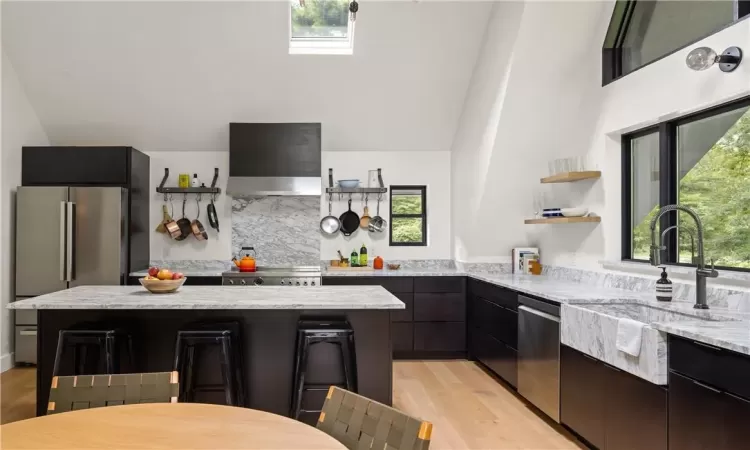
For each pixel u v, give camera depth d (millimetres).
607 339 2604
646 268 3328
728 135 2855
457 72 5031
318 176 5352
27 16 4469
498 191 4809
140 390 1679
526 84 4094
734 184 2816
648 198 3613
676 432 2098
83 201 4852
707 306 2668
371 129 5566
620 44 3773
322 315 3172
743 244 2758
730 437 1788
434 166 5824
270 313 3195
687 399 2031
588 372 2830
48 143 5457
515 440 3047
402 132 5621
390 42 4738
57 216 4797
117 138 5496
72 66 4852
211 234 5660
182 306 2801
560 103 4195
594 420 2768
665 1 3365
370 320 3166
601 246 3881
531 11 3746
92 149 5000
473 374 4586
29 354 4746
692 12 3121
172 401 1676
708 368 1913
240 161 5309
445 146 5785
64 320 3178
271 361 3184
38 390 3135
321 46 4887
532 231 5176
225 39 4680
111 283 4840
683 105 2998
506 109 4234
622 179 3764
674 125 3248
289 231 5703
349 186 5520
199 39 4672
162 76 4961
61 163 4992
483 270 5309
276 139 5336
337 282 5137
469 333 5105
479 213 4980
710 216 2982
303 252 5711
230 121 5398
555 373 3205
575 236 4309
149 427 1352
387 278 5160
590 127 4031
